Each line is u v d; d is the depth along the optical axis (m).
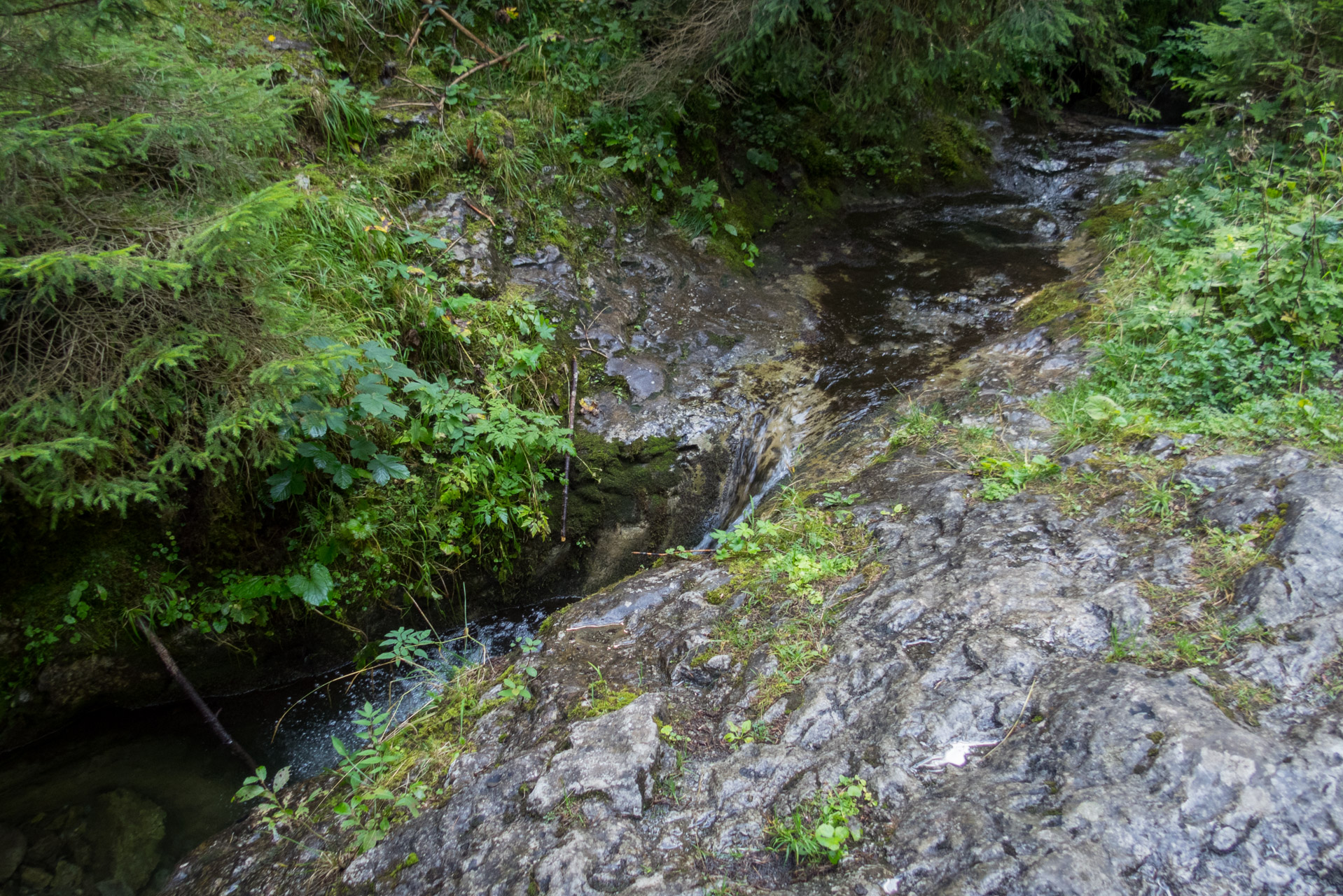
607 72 6.45
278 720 3.85
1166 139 8.88
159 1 4.86
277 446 3.37
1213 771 2.07
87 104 2.97
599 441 4.72
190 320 3.07
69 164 2.75
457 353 4.57
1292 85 5.51
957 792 2.25
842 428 4.82
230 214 2.86
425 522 4.12
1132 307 4.70
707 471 4.86
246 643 3.86
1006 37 5.89
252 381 3.06
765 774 2.48
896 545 3.45
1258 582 2.64
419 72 5.85
